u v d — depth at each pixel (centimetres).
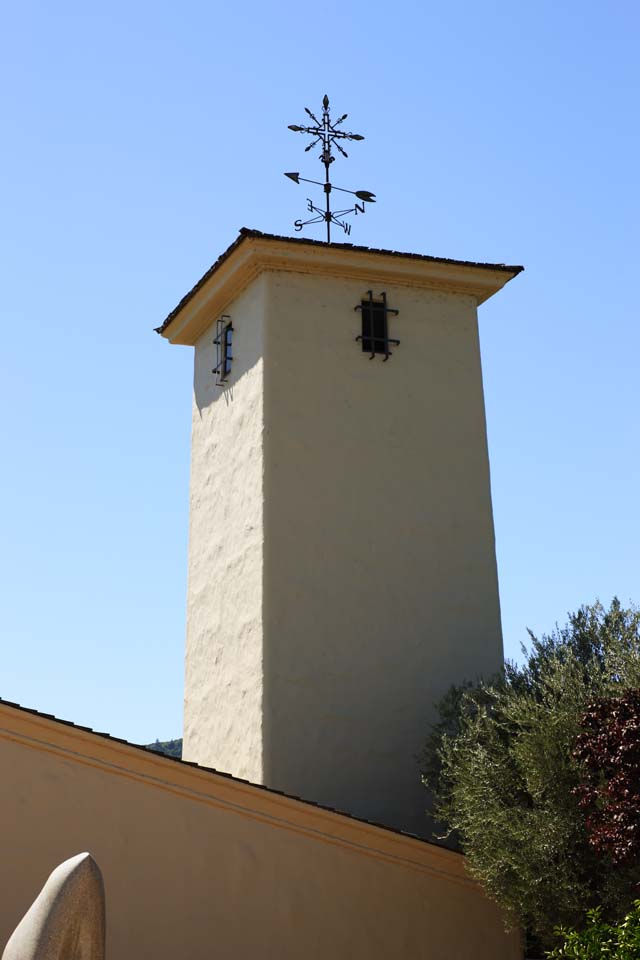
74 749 1209
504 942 1371
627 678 1264
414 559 1786
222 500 1888
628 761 1102
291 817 1294
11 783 1179
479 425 1903
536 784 1270
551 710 1286
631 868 1201
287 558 1720
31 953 580
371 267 1875
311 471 1773
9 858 1159
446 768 1462
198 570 1942
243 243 1814
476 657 1772
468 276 1933
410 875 1345
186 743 1878
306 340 1831
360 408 1831
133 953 1183
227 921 1234
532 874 1250
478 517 1850
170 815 1236
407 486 1819
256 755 1642
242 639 1736
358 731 1672
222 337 1966
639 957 934
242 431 1847
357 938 1293
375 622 1733
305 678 1673
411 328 1906
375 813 1642
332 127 2041
